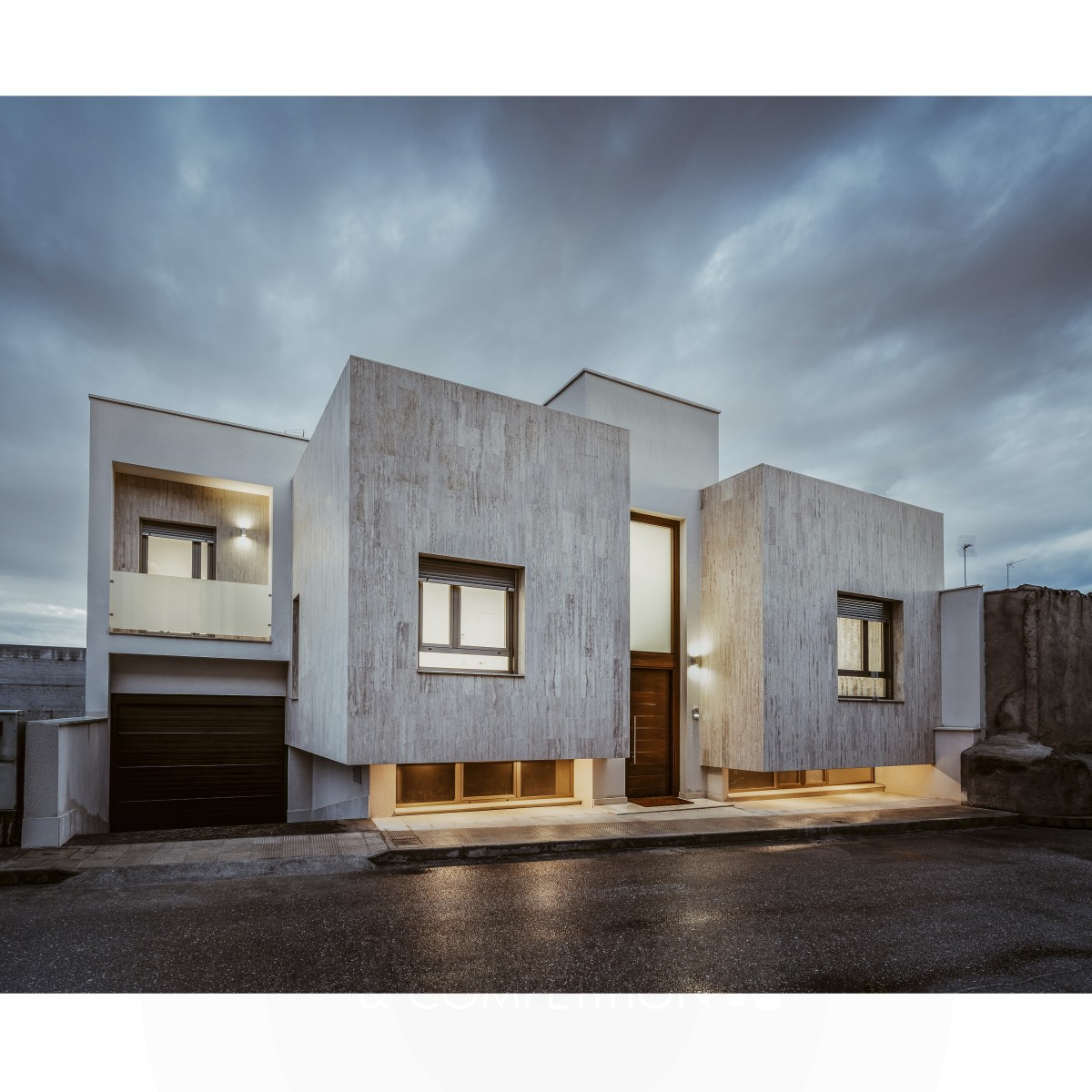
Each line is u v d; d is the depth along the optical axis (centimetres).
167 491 1186
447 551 800
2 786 629
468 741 791
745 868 655
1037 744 1081
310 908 484
